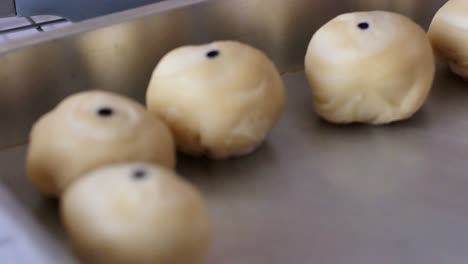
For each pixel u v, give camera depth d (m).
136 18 0.44
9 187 0.41
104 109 0.38
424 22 0.52
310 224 0.39
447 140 0.43
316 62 0.43
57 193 0.39
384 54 0.42
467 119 0.44
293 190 0.40
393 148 0.43
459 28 0.45
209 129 0.40
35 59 0.43
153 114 0.40
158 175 0.34
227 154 0.41
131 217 0.33
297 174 0.41
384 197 0.40
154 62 0.46
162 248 0.33
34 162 0.38
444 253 0.37
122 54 0.45
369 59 0.41
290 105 0.46
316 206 0.40
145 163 0.36
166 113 0.40
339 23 0.43
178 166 0.42
